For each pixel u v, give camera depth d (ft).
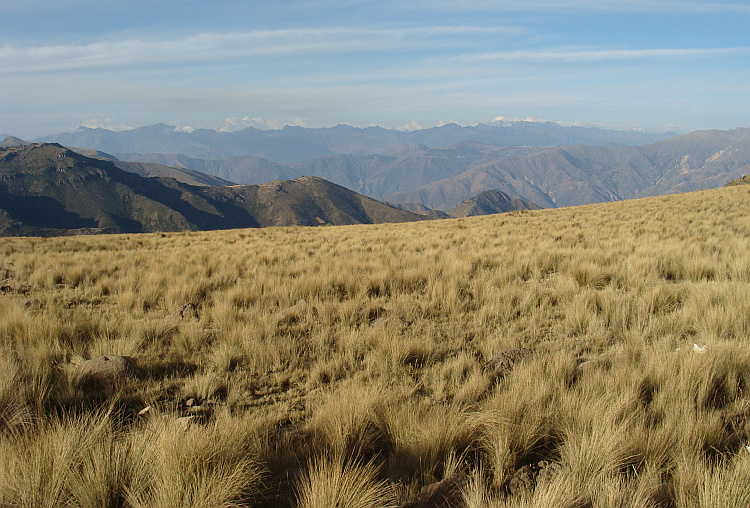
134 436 10.73
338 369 18.15
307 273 37.14
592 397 13.26
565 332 22.93
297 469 10.57
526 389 14.01
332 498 8.67
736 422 12.57
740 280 28.91
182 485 8.73
